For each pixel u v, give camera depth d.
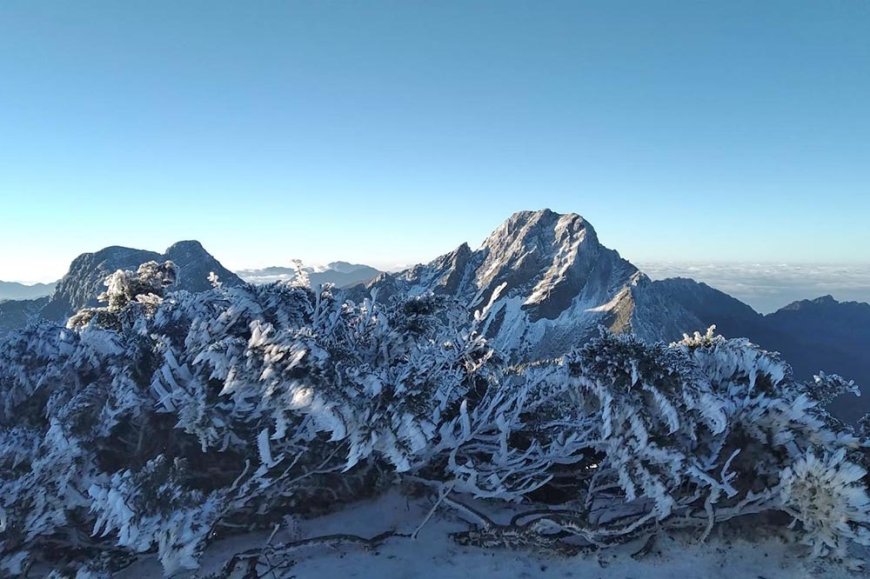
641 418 5.31
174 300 7.72
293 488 5.96
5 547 4.93
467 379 7.55
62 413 5.78
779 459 5.54
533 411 7.18
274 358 5.40
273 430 5.96
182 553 4.62
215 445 5.93
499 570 5.17
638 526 5.52
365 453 5.28
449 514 6.14
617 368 5.61
